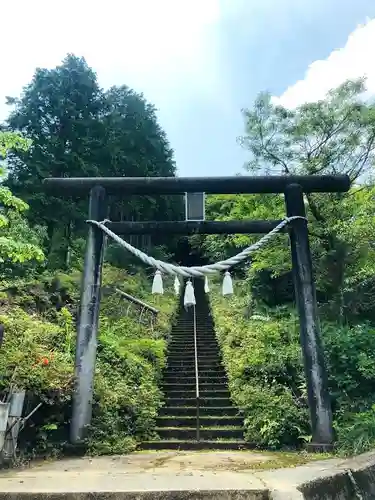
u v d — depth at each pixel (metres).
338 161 10.62
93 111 19.56
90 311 7.04
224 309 15.43
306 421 6.94
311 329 6.83
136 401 7.70
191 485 3.75
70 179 7.87
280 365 8.45
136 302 13.59
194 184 7.79
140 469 4.98
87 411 6.54
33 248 6.91
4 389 5.78
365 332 8.12
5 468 5.07
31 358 6.52
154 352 10.31
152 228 7.72
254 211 11.85
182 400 8.92
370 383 7.33
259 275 13.72
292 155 10.99
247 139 11.13
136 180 7.81
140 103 24.86
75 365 6.77
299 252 7.33
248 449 6.83
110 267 17.31
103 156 19.73
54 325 8.88
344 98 10.57
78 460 5.81
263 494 3.53
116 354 8.95
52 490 3.58
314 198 10.64
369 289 10.16
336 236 9.95
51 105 17.88
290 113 10.95
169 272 6.93
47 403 6.17
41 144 16.97
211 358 11.85
